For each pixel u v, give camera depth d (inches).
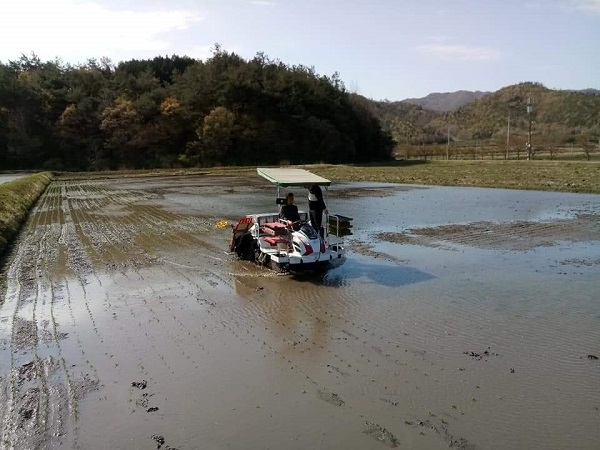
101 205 1092.5
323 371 269.7
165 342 316.8
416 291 410.9
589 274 452.4
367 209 901.2
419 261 513.0
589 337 308.2
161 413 231.0
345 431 211.8
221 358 290.4
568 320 338.3
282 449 200.7
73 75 2942.9
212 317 361.4
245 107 2866.6
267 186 1477.6
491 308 365.7
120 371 276.4
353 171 1946.4
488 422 216.4
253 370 273.3
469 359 280.2
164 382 261.9
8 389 258.1
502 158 2662.4
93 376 270.8
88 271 506.6
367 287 425.7
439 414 223.6
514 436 205.8
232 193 1279.5
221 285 443.2
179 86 2910.9
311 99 3011.8
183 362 286.0
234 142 2736.2
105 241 670.5
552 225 707.4
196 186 1523.1
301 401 238.2
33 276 491.8
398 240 622.8
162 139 2645.2
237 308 380.2
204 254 571.2
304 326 338.6
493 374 261.6
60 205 1112.2
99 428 219.8
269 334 326.0
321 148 2869.1
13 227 761.0
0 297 422.3
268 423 219.9
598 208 863.7
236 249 547.2
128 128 2561.5
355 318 350.9
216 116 2623.0
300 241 454.6
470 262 505.0
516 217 786.2
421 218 791.7
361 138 3201.3
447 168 1977.1
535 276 449.7
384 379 258.4
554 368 267.3
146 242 653.3
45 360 293.0
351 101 3299.7
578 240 603.2
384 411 227.1
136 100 2731.3
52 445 207.8
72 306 394.6
